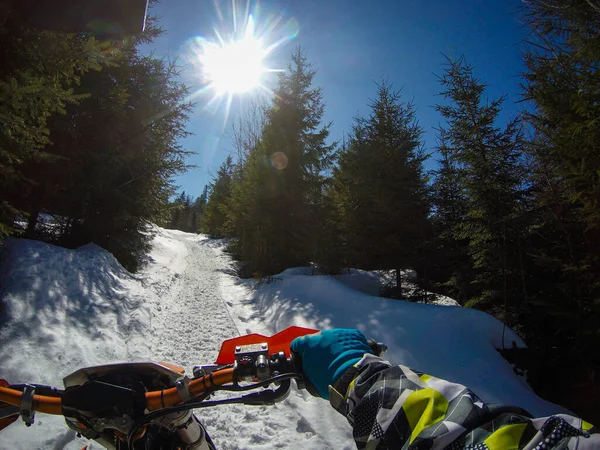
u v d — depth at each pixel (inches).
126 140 408.5
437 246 390.3
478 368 209.0
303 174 553.6
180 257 705.0
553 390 209.6
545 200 227.8
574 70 197.3
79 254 303.7
